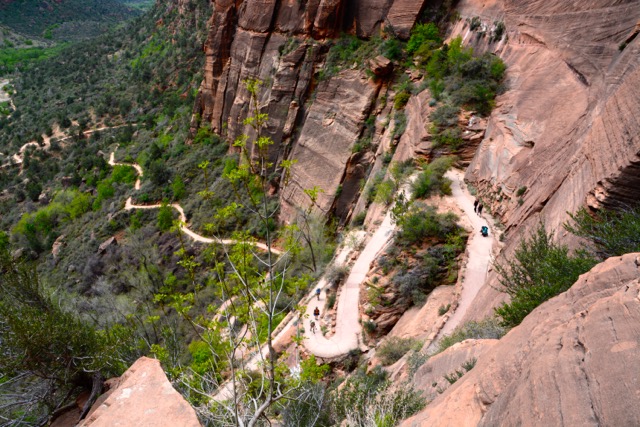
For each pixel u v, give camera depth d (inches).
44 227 2866.6
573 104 896.3
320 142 1959.9
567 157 758.5
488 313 608.1
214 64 2613.2
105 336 649.0
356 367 916.0
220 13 2500.0
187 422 203.3
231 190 2247.8
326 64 2016.5
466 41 1633.9
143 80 4471.0
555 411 176.2
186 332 1238.3
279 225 2043.6
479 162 1172.5
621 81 707.4
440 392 388.5
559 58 1063.6
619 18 858.1
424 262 977.5
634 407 150.5
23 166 3993.6
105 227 2539.4
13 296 580.1
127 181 2942.9
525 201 865.5
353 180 1829.5
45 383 551.5
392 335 909.8
